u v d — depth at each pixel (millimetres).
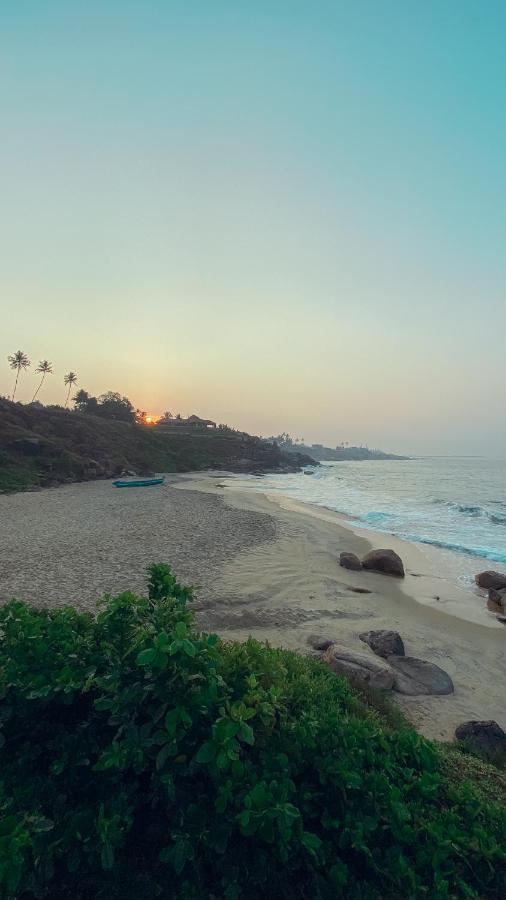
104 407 130375
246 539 24281
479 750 6883
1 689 3621
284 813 2928
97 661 4004
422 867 3232
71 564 17875
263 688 4234
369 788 3521
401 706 8562
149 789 3387
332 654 9766
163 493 48438
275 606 14039
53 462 63469
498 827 3564
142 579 16000
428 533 31859
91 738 3609
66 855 2988
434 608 15703
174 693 3377
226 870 2957
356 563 20172
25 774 3529
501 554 24844
